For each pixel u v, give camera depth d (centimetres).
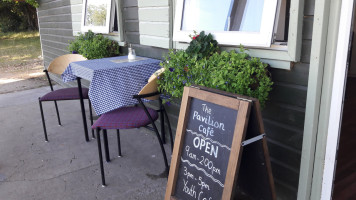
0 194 230
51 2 541
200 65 180
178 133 171
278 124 189
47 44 629
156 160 274
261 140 144
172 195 176
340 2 144
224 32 199
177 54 205
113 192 228
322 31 150
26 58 1080
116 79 239
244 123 137
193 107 166
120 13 322
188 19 233
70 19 467
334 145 163
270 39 173
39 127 368
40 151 303
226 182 144
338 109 157
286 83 178
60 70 351
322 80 159
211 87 174
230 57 179
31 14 1931
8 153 300
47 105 459
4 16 1891
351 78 548
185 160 170
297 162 183
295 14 159
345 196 213
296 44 163
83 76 252
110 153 291
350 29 146
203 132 160
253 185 163
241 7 196
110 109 239
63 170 263
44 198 224
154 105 315
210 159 156
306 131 169
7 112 435
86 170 262
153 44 281
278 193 200
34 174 258
